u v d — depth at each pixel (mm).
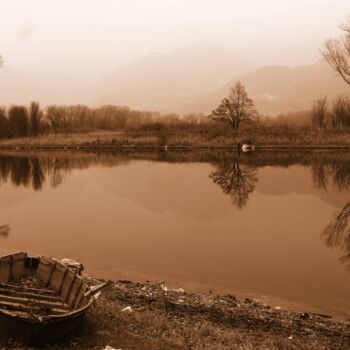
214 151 76125
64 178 47125
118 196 36656
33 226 26250
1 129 90750
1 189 40156
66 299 11914
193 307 13883
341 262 19641
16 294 12008
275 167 53938
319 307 14625
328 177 45656
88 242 22594
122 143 85188
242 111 87562
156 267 18609
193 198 35344
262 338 11805
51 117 97312
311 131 83312
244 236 24125
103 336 11234
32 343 10156
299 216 28891
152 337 11352
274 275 17781
